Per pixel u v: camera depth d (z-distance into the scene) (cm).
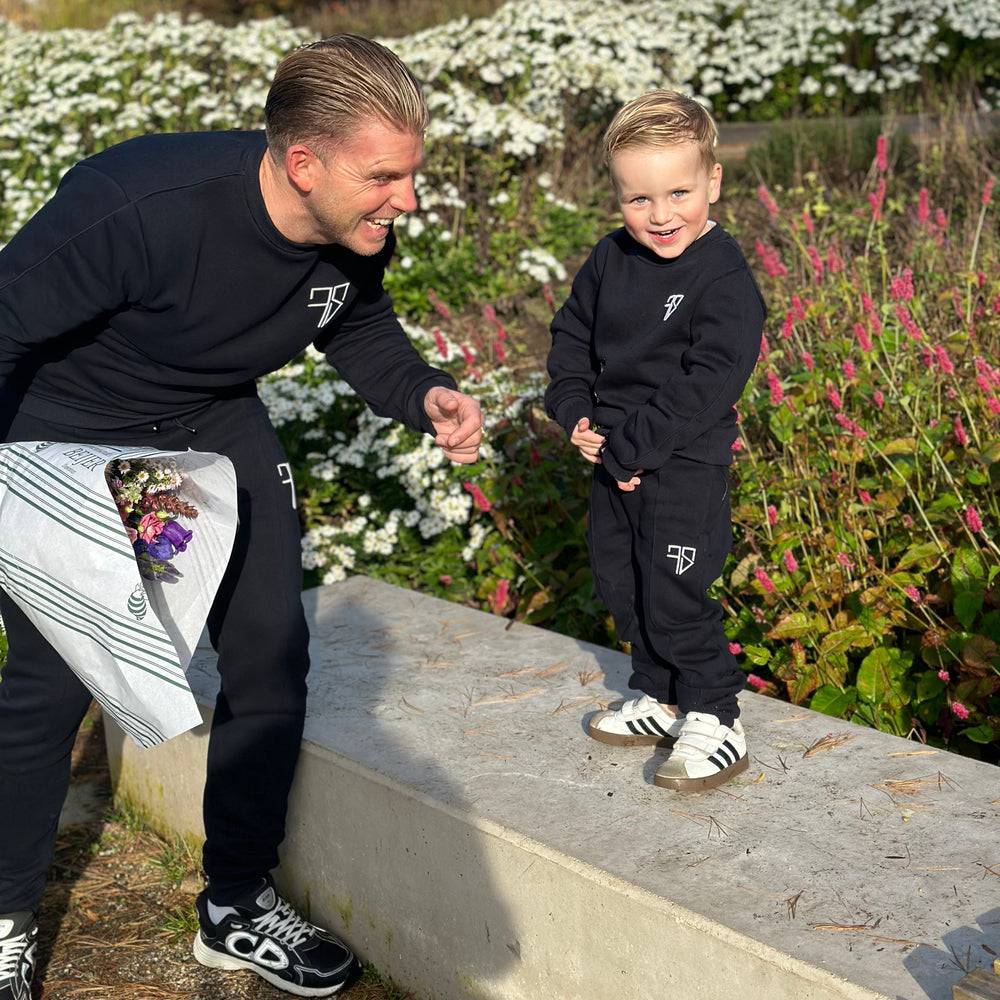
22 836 239
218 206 210
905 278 355
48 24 1620
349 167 200
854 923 191
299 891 281
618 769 249
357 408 450
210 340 223
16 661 228
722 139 971
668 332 232
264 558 246
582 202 781
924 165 695
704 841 219
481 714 280
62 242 203
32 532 208
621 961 208
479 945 236
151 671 205
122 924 286
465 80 791
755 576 329
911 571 321
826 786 238
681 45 952
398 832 248
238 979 265
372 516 438
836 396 337
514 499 404
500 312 646
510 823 228
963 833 217
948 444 352
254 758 250
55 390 232
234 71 829
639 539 241
